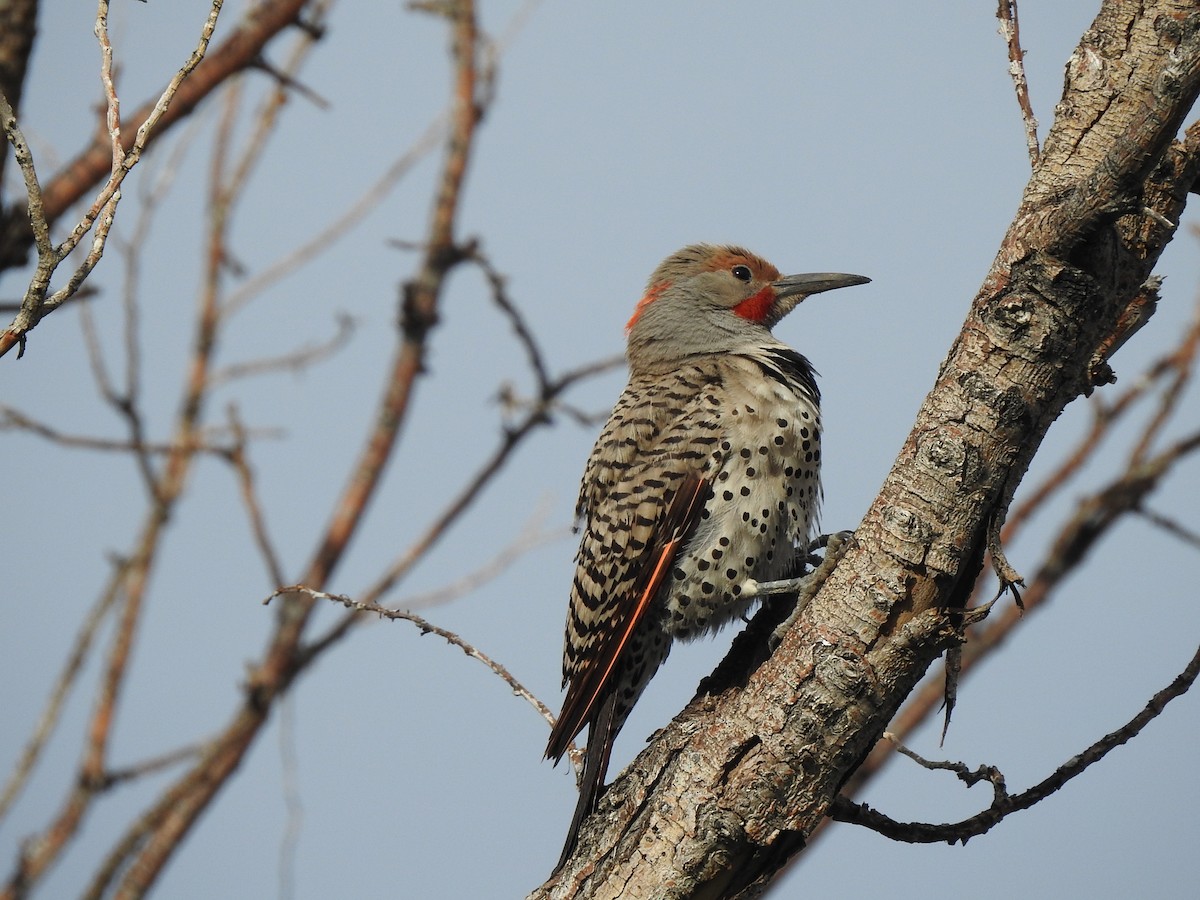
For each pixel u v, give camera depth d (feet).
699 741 25.31
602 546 34.68
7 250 36.73
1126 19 22.77
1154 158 22.16
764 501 34.27
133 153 21.81
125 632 44.65
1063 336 23.20
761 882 25.18
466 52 48.49
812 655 24.31
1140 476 43.98
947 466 23.59
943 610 23.94
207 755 43.80
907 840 25.98
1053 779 25.68
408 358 47.55
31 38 36.27
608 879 25.39
